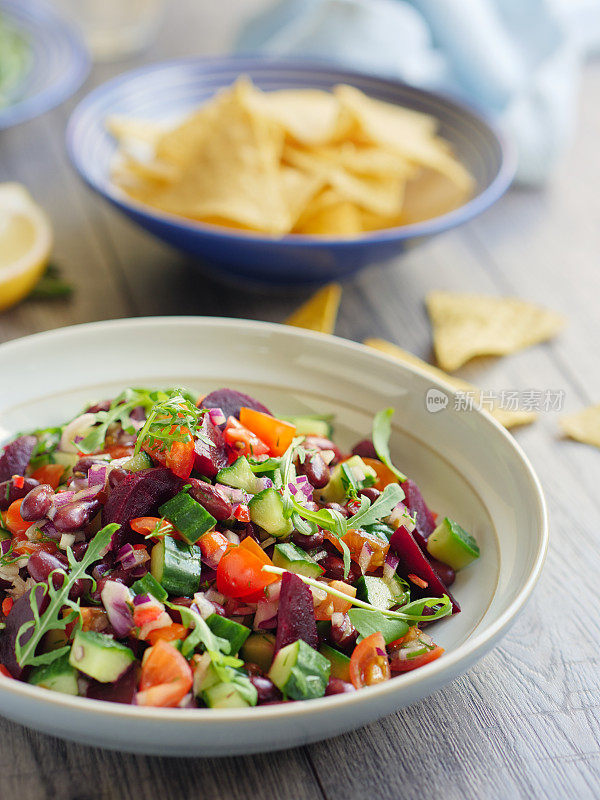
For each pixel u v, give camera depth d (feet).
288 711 1.22
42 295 2.22
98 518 1.45
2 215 2.23
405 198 2.48
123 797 1.34
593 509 1.79
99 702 1.22
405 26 2.89
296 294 2.32
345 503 1.54
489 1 3.00
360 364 1.74
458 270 2.44
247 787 1.35
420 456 1.67
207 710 1.22
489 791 1.36
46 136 2.88
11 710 1.26
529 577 1.39
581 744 1.41
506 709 1.45
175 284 2.32
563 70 2.92
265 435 1.58
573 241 2.61
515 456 1.56
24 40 2.94
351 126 2.36
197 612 1.36
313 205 2.27
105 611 1.36
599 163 3.05
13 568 1.43
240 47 3.21
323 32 2.89
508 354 2.17
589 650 1.54
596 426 1.94
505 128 2.77
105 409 1.63
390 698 1.25
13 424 1.67
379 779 1.37
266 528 1.44
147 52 3.43
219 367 1.77
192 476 1.47
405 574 1.49
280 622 1.35
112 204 2.15
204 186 2.21
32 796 1.33
